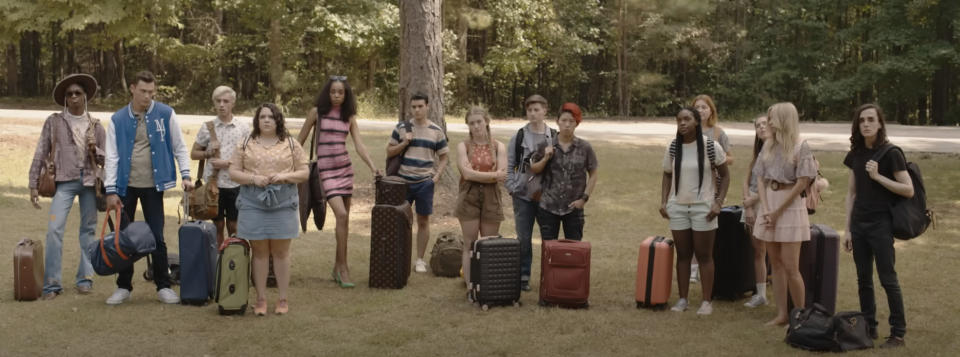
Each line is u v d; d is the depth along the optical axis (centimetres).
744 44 3806
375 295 660
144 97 609
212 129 682
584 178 664
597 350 515
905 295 675
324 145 691
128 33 3131
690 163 613
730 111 3862
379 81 3709
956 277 746
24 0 2995
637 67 3825
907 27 3512
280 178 568
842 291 694
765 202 565
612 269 788
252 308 609
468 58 3959
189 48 3344
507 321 585
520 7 3397
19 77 4556
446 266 739
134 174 607
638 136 2234
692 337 546
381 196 694
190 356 490
